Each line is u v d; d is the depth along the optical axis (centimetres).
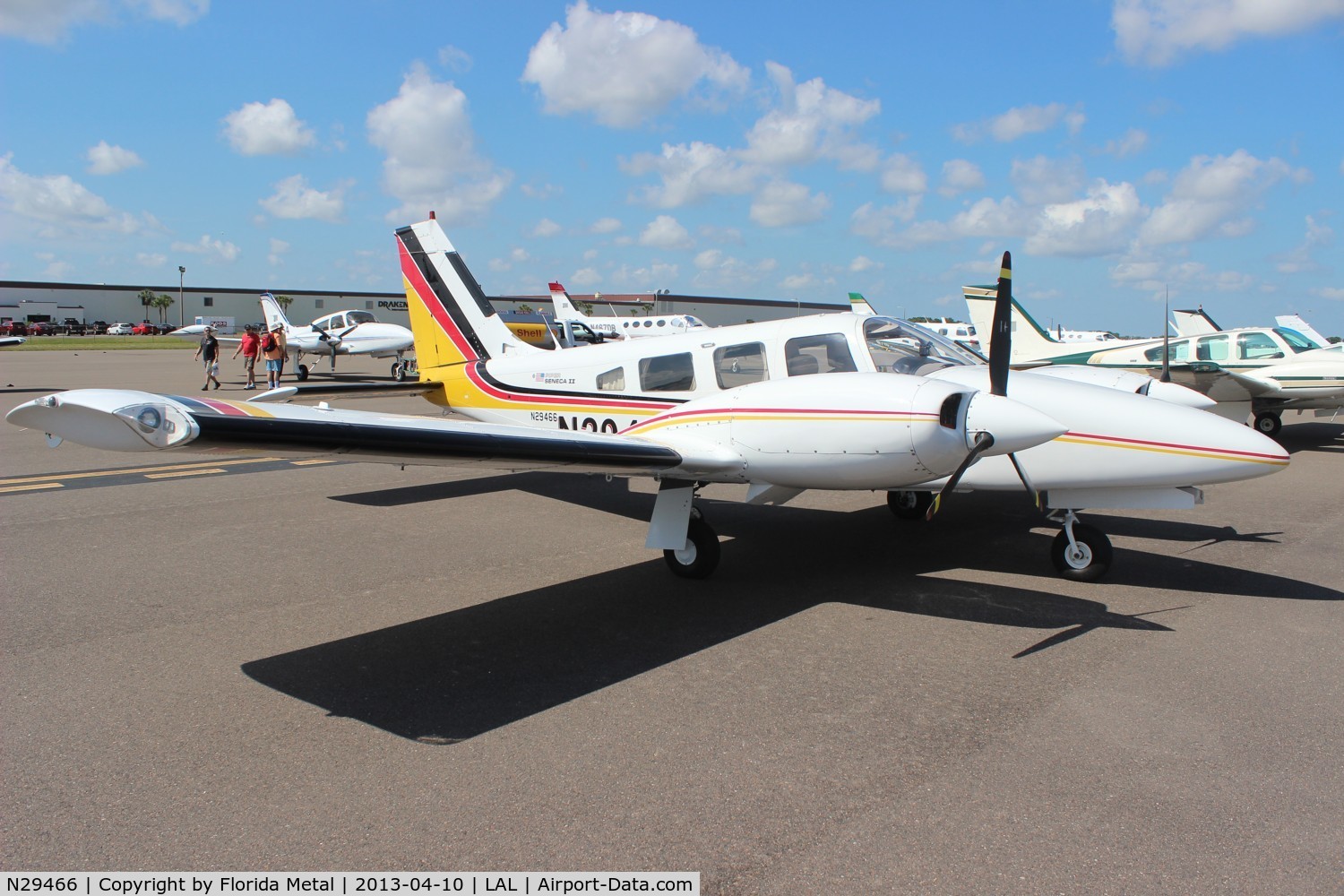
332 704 349
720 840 253
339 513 737
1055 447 518
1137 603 484
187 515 720
